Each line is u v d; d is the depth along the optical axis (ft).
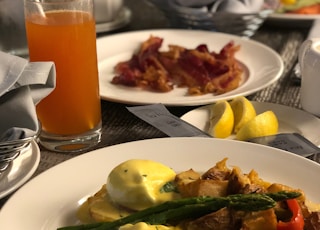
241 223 1.05
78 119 1.47
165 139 1.38
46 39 1.42
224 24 2.39
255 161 1.31
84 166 1.28
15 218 1.11
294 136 1.47
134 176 1.13
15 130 1.22
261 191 1.10
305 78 1.67
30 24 1.44
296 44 2.35
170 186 1.15
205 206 1.06
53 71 1.37
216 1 2.39
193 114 1.63
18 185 1.25
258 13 2.34
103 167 1.28
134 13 2.81
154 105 1.61
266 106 1.69
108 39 2.19
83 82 1.45
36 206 1.15
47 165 1.41
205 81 1.83
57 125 1.47
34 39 1.44
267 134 1.51
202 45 2.01
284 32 2.52
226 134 1.54
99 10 2.52
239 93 1.73
